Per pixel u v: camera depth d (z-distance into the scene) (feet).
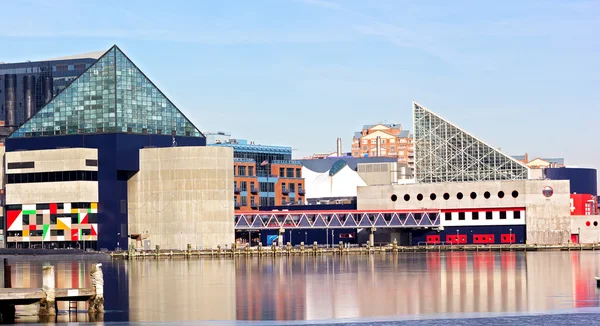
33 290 427.74
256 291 541.75
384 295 516.73
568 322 417.08
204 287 568.82
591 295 506.48
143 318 432.25
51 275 424.46
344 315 440.86
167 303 486.79
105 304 483.51
